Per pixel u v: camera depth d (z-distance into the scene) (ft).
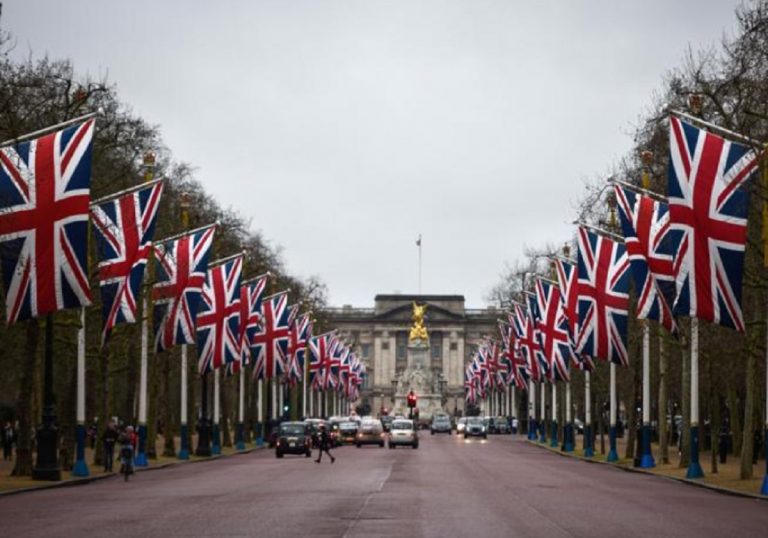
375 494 179.22
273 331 379.76
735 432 357.41
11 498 177.58
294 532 119.65
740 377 316.40
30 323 222.69
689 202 174.70
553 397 477.36
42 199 180.75
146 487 202.39
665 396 283.59
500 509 151.53
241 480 221.05
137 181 316.19
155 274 266.16
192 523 130.52
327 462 307.78
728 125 197.77
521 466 286.25
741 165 173.88
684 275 174.60
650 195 226.58
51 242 180.24
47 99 226.99
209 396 525.34
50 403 217.36
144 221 222.07
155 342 267.59
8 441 309.01
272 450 424.46
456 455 360.28
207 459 332.19
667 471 257.75
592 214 338.75
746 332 217.77
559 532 121.19
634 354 315.17
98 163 258.98
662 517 141.59
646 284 220.02
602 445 370.73
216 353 299.99
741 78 202.59
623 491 193.47
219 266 301.63
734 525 131.75
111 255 219.41
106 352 281.13
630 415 329.11
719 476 237.04
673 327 220.64
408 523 130.31
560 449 416.26
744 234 172.24
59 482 210.18
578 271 262.06
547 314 336.49
